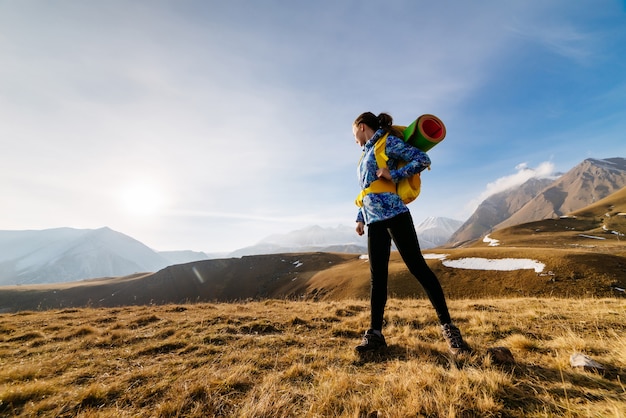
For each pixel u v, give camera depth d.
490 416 1.67
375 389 2.07
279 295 73.25
